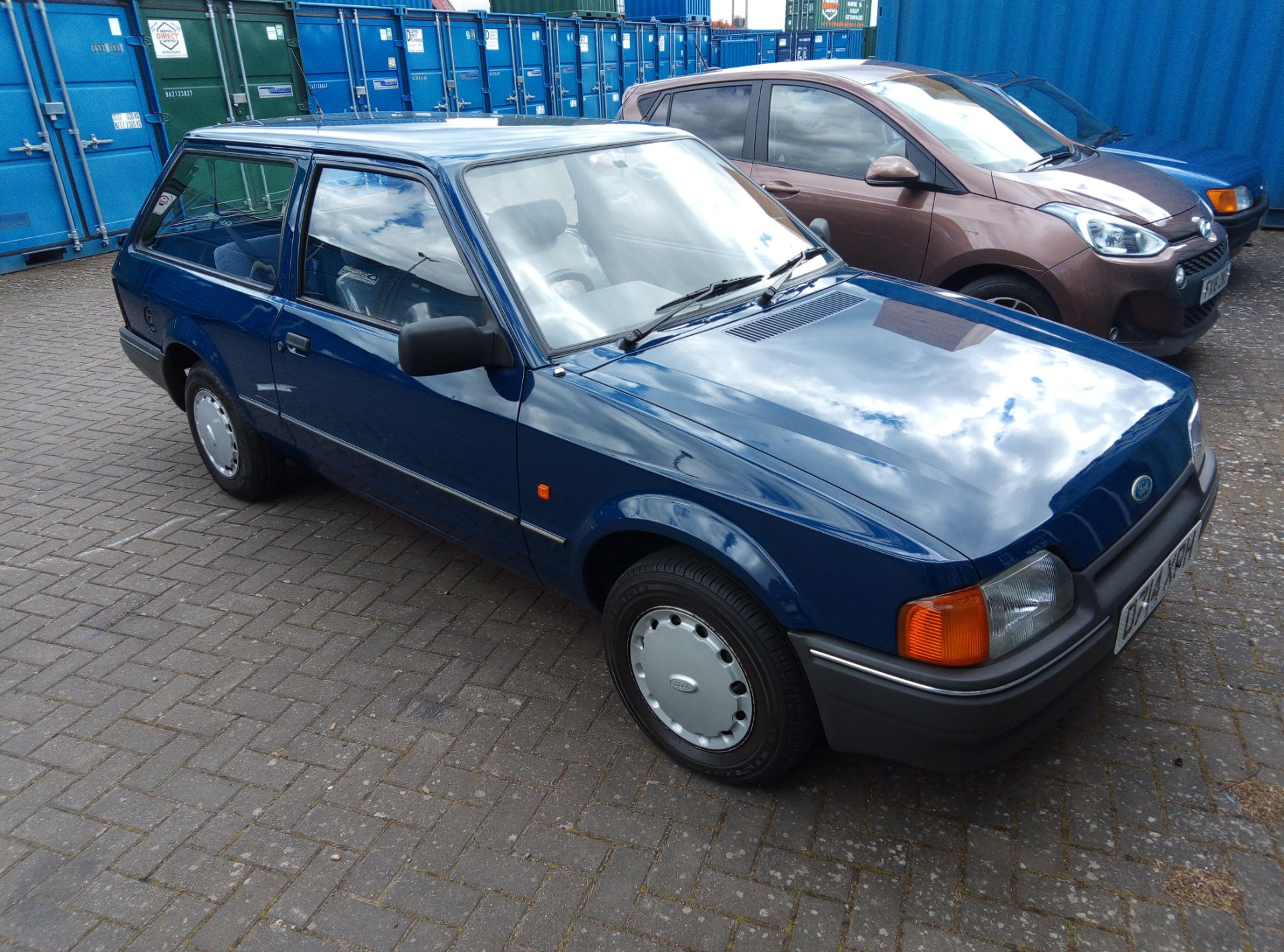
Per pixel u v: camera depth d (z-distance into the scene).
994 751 2.22
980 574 2.04
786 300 3.21
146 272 4.54
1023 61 9.75
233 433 4.35
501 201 3.03
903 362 2.76
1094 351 2.93
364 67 13.52
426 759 2.86
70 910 2.38
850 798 2.63
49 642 3.53
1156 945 2.15
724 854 2.46
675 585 2.48
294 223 3.62
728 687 2.51
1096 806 2.56
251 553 4.16
